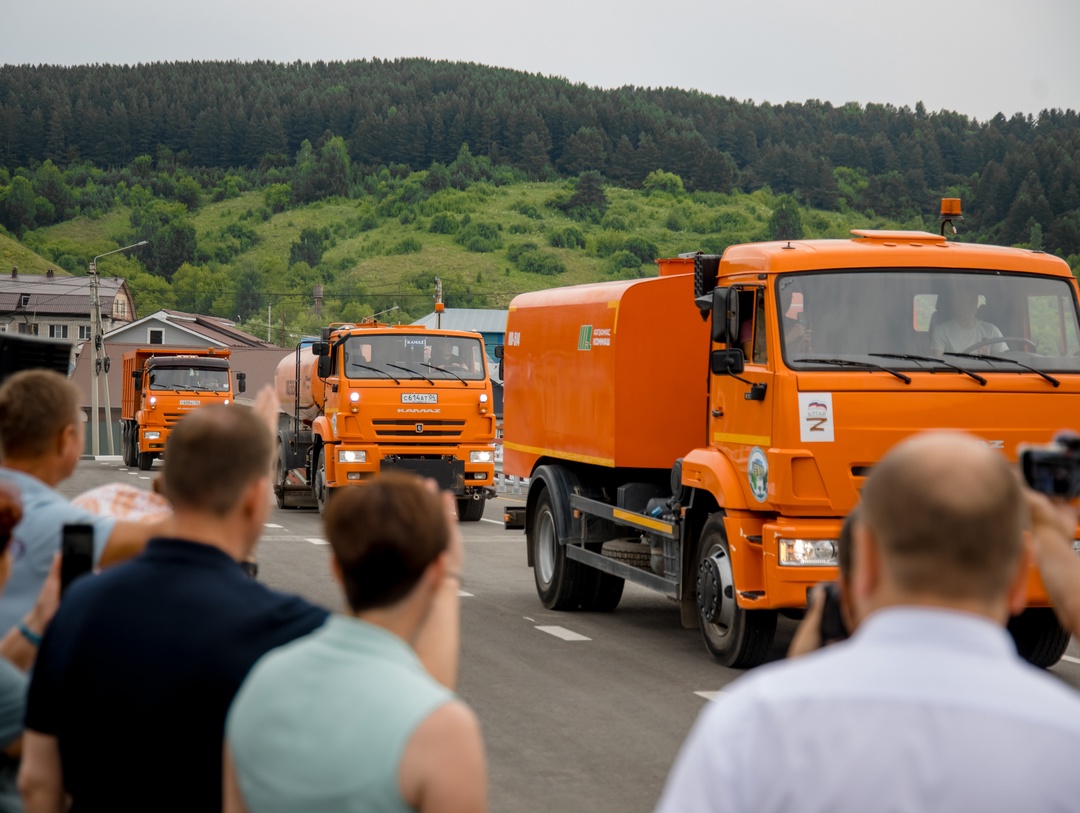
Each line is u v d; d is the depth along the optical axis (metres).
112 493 4.86
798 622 15.21
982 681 2.40
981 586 2.52
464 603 16.38
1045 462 3.12
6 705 4.25
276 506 32.47
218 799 3.61
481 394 27.50
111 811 3.66
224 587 3.68
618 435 14.14
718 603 12.03
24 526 4.60
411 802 2.96
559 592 15.61
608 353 14.35
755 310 11.64
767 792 2.42
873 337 11.25
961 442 2.63
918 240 11.88
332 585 17.70
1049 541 3.12
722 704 2.55
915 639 2.46
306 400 30.53
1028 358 11.37
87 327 155.62
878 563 2.64
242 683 3.56
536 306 16.95
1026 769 2.32
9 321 155.50
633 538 14.69
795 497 10.91
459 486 27.25
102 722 3.61
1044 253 11.84
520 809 7.68
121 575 3.72
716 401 12.34
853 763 2.38
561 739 9.39
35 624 4.21
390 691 3.02
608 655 12.77
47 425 4.78
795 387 10.95
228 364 48.62
